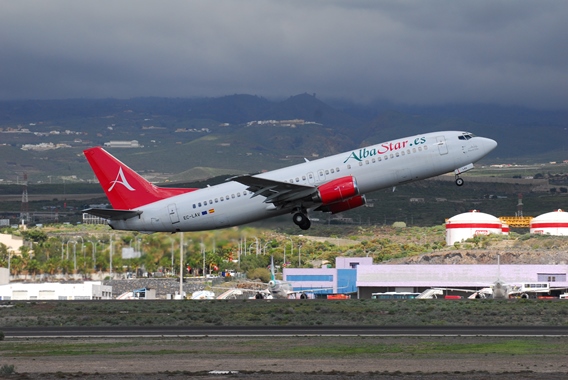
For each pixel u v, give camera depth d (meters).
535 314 139.62
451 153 149.75
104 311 151.12
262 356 86.62
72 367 78.56
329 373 72.81
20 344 102.88
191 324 128.38
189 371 74.88
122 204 163.62
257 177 146.00
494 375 71.31
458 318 134.12
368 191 152.38
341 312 145.50
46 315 144.50
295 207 156.88
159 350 93.31
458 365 78.50
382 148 151.25
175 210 159.75
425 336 107.56
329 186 148.00
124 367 78.25
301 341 102.31
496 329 117.00
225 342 102.25
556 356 85.19
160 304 165.38
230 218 158.62
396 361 81.81
